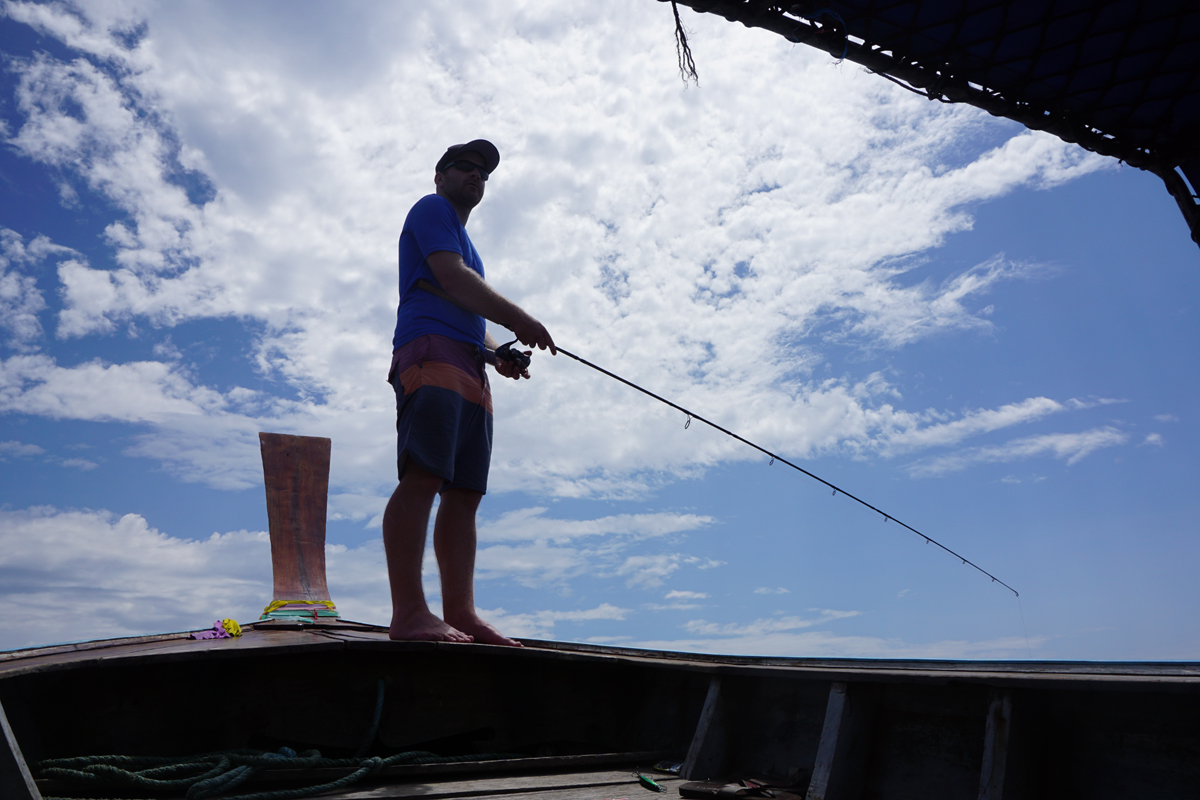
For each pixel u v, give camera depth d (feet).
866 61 9.09
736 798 5.45
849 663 6.66
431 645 6.97
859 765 5.52
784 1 8.38
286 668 6.80
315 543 13.12
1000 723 4.51
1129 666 4.95
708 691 6.93
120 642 8.31
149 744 6.07
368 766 5.95
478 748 7.38
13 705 5.34
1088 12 8.59
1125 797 4.30
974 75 9.46
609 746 8.07
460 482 8.80
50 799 4.96
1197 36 8.77
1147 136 10.34
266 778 5.64
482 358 8.96
